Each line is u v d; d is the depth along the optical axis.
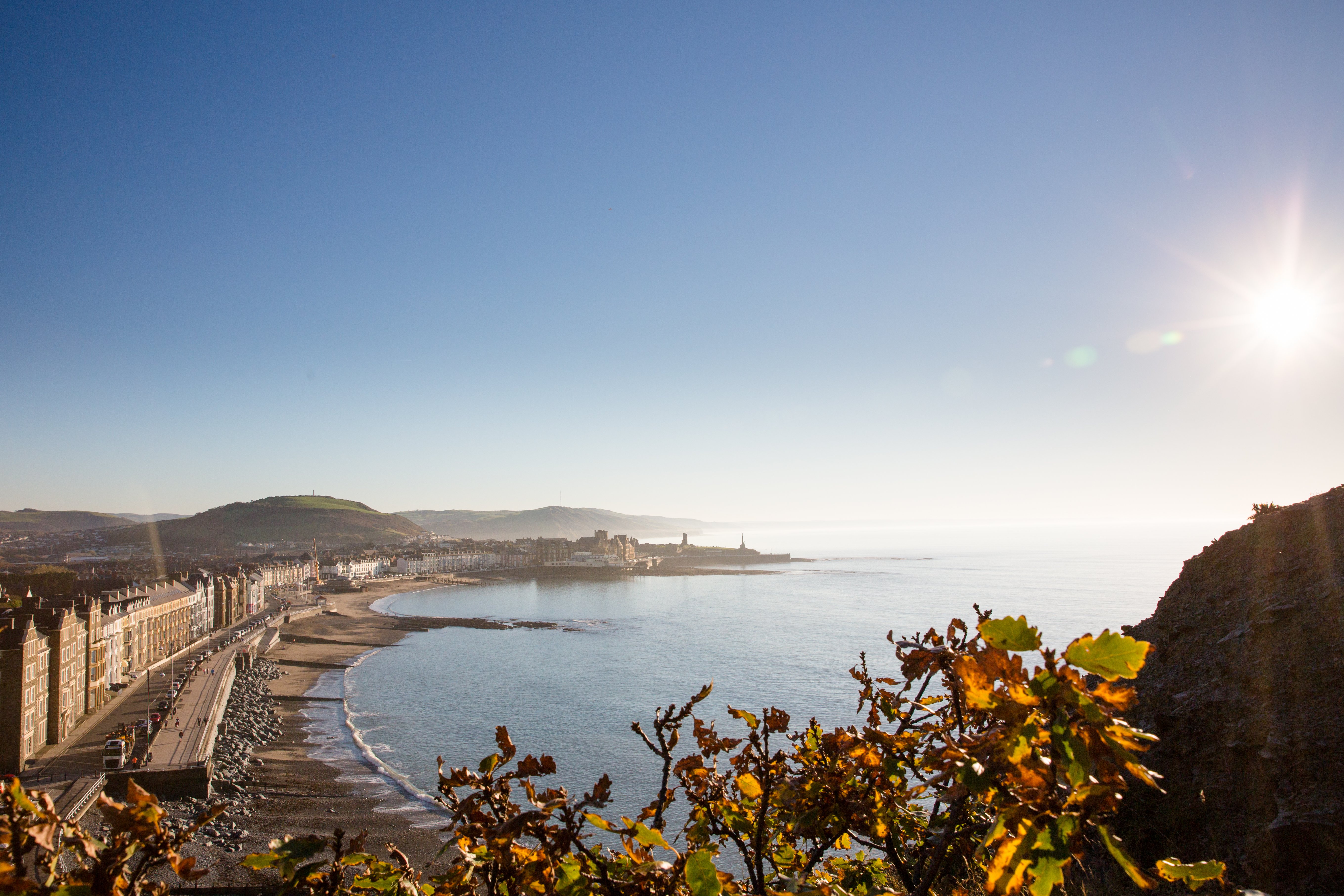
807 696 93.94
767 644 140.50
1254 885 12.35
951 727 4.52
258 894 34.59
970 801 3.96
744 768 4.81
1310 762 13.04
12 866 2.44
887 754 4.60
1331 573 15.45
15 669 58.91
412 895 3.39
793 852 5.20
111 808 2.71
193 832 2.78
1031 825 2.75
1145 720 17.38
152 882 2.76
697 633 159.00
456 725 88.31
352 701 102.81
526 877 3.52
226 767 68.56
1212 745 15.02
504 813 3.68
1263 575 17.09
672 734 4.60
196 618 145.88
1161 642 19.06
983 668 2.99
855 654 126.25
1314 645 14.67
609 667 122.12
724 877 3.97
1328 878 11.70
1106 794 2.65
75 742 68.00
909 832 4.88
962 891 5.37
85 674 77.94
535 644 151.75
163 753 65.75
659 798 4.38
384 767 72.56
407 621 190.25
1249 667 15.48
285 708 99.12
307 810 60.97
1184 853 13.84
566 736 80.69
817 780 4.67
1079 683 2.83
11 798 2.50
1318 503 17.09
